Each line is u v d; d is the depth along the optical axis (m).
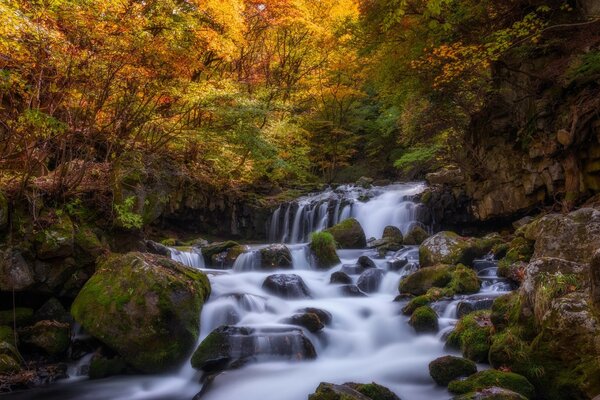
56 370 6.36
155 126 11.59
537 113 10.16
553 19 10.02
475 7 10.24
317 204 16.33
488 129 11.85
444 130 13.75
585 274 4.91
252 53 17.83
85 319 6.53
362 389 4.89
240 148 14.51
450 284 8.03
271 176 18.25
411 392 5.34
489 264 9.10
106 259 7.50
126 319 6.40
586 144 9.08
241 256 10.77
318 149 23.55
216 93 11.74
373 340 7.10
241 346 6.32
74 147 9.16
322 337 7.03
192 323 6.74
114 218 8.24
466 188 13.07
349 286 8.98
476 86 12.07
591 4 9.34
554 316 4.64
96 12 7.38
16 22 6.12
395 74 12.37
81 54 7.47
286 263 10.63
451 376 5.27
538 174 10.38
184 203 14.20
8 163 7.71
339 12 18.84
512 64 10.98
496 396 4.27
